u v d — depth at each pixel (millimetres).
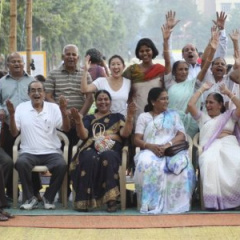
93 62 10617
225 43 10016
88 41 57062
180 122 8727
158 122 8641
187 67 9109
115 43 74438
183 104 9055
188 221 7637
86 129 8617
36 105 8758
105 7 66688
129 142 8836
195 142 8867
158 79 9156
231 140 8625
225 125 8695
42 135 8688
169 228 7332
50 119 8750
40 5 39469
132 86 9180
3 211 7906
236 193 8312
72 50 9180
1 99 9258
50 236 7066
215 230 7230
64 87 9227
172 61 9820
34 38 43781
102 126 8680
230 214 8016
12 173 8867
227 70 10383
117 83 9070
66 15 45406
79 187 8297
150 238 6961
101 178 8281
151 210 8211
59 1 44906
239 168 8312
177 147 8445
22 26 33688
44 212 8227
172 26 9148
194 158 9047
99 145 8516
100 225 7477
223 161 8414
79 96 9266
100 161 8312
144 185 8281
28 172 8477
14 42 12594
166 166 8336
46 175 11062
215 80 9352
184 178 8297
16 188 8609
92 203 8234
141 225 7461
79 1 51531
